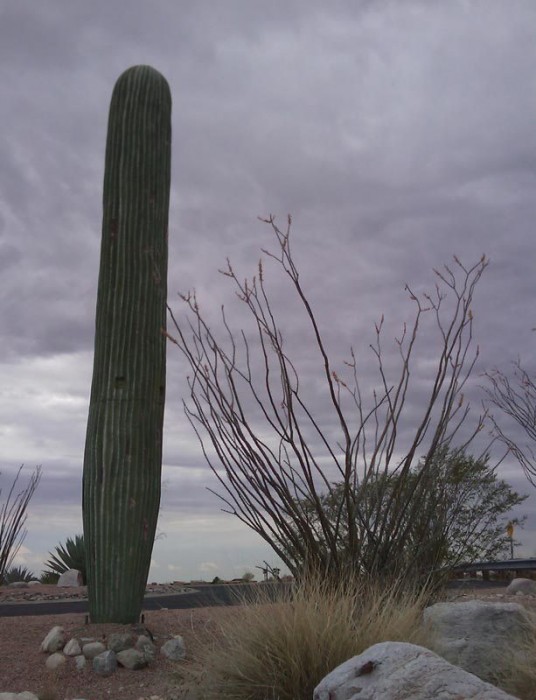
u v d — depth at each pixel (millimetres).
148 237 8789
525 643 5867
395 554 7016
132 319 8516
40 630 8039
